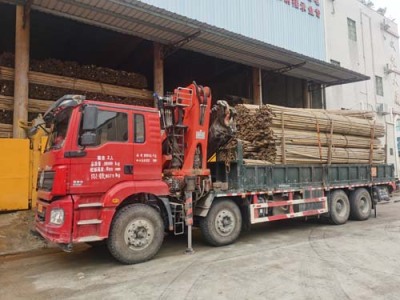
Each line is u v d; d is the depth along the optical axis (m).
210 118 7.56
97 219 5.51
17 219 8.30
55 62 10.89
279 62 14.48
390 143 22.92
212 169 7.88
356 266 5.46
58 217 5.26
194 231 8.75
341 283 4.70
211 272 5.29
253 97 16.03
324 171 9.12
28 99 10.19
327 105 19.12
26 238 7.34
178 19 10.26
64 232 5.20
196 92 6.91
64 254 6.65
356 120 10.23
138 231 5.85
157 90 12.70
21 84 9.77
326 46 18.75
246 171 7.44
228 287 4.62
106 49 16.80
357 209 9.98
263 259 5.97
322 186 8.98
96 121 5.43
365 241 7.25
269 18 15.84
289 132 8.32
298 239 7.64
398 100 24.41
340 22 20.33
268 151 8.13
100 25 10.48
